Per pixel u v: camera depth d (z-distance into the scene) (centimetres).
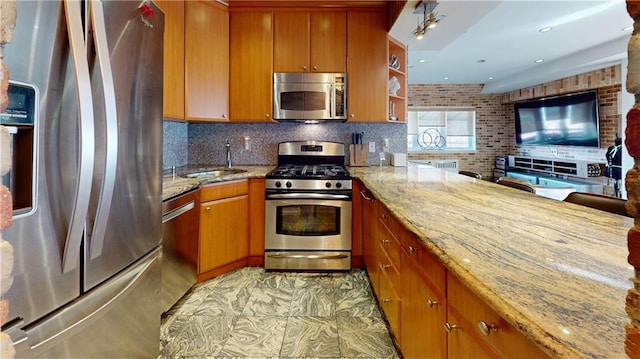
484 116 813
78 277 106
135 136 137
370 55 322
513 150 811
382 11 320
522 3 330
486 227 116
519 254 89
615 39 448
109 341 123
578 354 49
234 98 319
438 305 108
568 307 62
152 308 156
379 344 185
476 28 397
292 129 360
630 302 47
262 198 299
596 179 576
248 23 318
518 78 671
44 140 92
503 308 63
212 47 300
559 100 657
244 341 188
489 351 78
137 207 140
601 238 104
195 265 247
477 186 210
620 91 530
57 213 97
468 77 714
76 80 97
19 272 87
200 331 197
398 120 353
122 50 126
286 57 320
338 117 319
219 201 273
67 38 98
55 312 98
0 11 67
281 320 211
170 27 255
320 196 287
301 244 293
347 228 291
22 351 87
